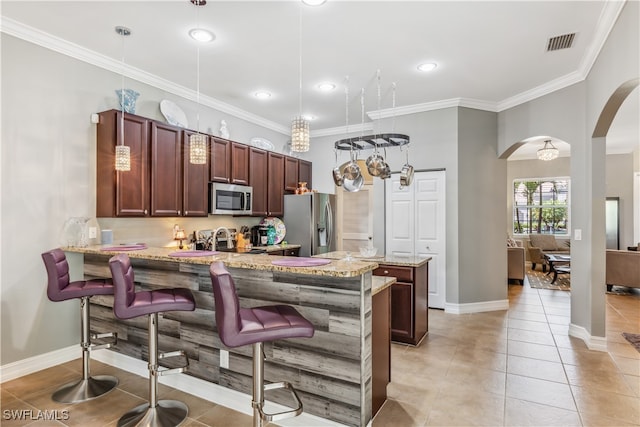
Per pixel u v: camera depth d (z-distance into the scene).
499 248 4.87
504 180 4.92
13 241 2.77
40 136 2.92
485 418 2.21
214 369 2.41
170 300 2.13
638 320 4.34
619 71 2.58
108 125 3.22
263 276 2.23
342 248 6.40
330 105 4.82
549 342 3.54
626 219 7.95
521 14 2.64
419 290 3.52
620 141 6.87
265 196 5.05
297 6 2.53
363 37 2.99
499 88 4.20
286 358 2.16
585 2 2.50
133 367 2.86
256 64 3.52
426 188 4.87
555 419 2.20
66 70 3.09
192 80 3.93
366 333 1.97
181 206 3.77
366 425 1.98
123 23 2.77
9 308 2.75
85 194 3.21
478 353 3.25
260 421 1.77
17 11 2.59
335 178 3.57
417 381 2.70
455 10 2.59
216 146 4.22
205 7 2.54
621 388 2.59
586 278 3.57
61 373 2.85
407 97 4.52
